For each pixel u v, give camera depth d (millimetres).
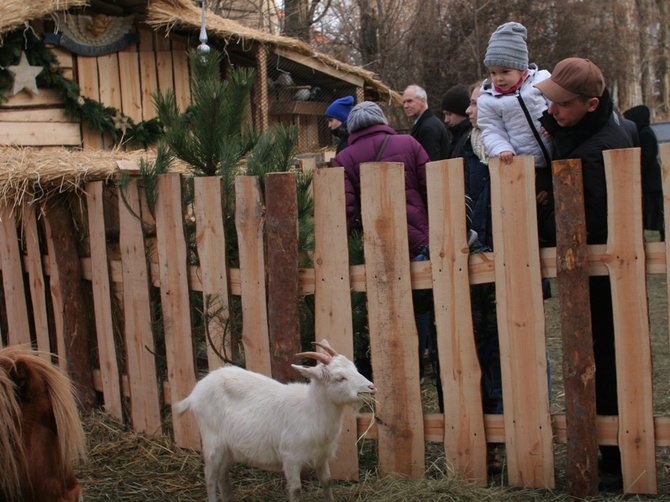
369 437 4430
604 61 15773
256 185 4520
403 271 4238
